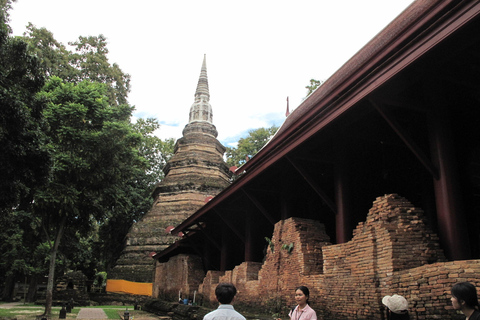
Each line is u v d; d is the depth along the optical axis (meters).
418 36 7.44
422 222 9.18
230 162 51.91
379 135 12.01
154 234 41.75
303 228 13.54
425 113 10.39
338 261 10.77
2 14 16.64
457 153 10.99
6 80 15.41
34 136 16.16
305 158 12.45
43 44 44.22
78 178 23.55
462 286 4.25
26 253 34.94
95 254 49.84
